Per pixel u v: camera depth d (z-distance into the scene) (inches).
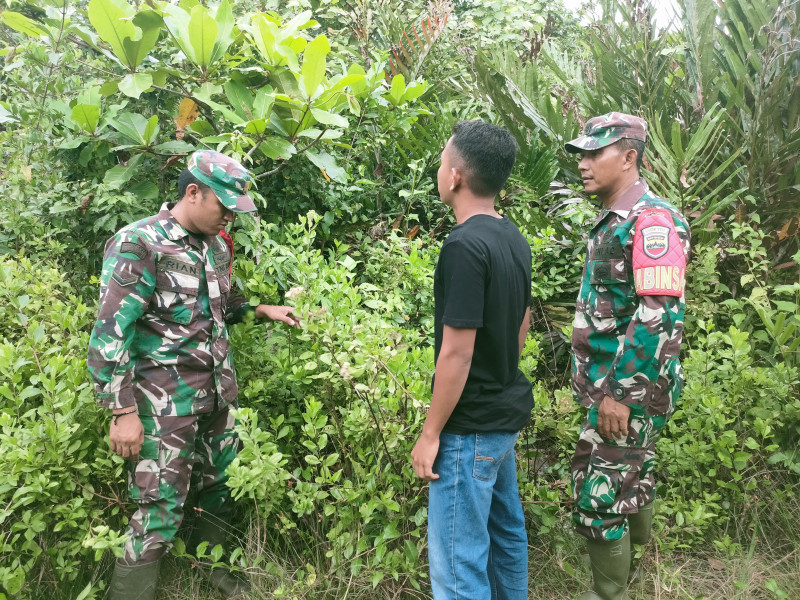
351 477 95.7
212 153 80.8
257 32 114.4
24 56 129.5
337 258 120.8
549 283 135.9
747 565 98.1
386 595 89.3
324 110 116.6
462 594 71.5
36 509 85.2
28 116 131.0
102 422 89.3
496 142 70.9
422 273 123.6
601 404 83.7
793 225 131.4
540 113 167.3
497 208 159.3
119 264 76.1
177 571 93.3
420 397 88.3
